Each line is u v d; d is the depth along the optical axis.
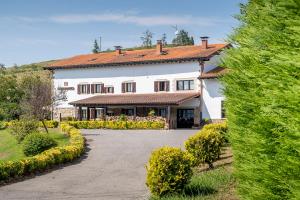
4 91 54.22
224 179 10.97
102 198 11.30
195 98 39.19
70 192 12.29
